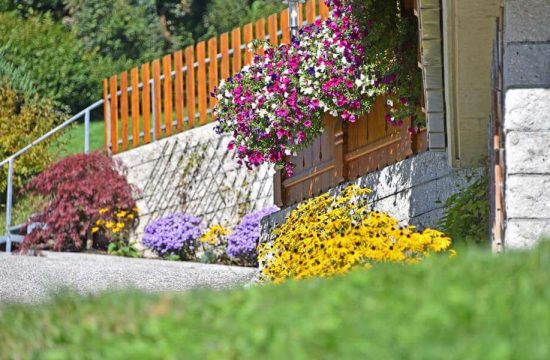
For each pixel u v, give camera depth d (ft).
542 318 17.94
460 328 18.19
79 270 47.42
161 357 19.81
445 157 38.91
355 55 41.01
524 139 28.68
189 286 46.68
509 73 28.66
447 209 38.91
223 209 55.67
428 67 35.14
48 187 58.03
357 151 43.50
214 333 20.35
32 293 45.70
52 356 20.85
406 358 17.33
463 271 21.27
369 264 31.09
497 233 31.24
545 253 22.02
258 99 43.73
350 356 17.84
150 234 56.13
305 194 46.96
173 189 58.08
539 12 28.58
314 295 21.44
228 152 55.72
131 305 23.47
